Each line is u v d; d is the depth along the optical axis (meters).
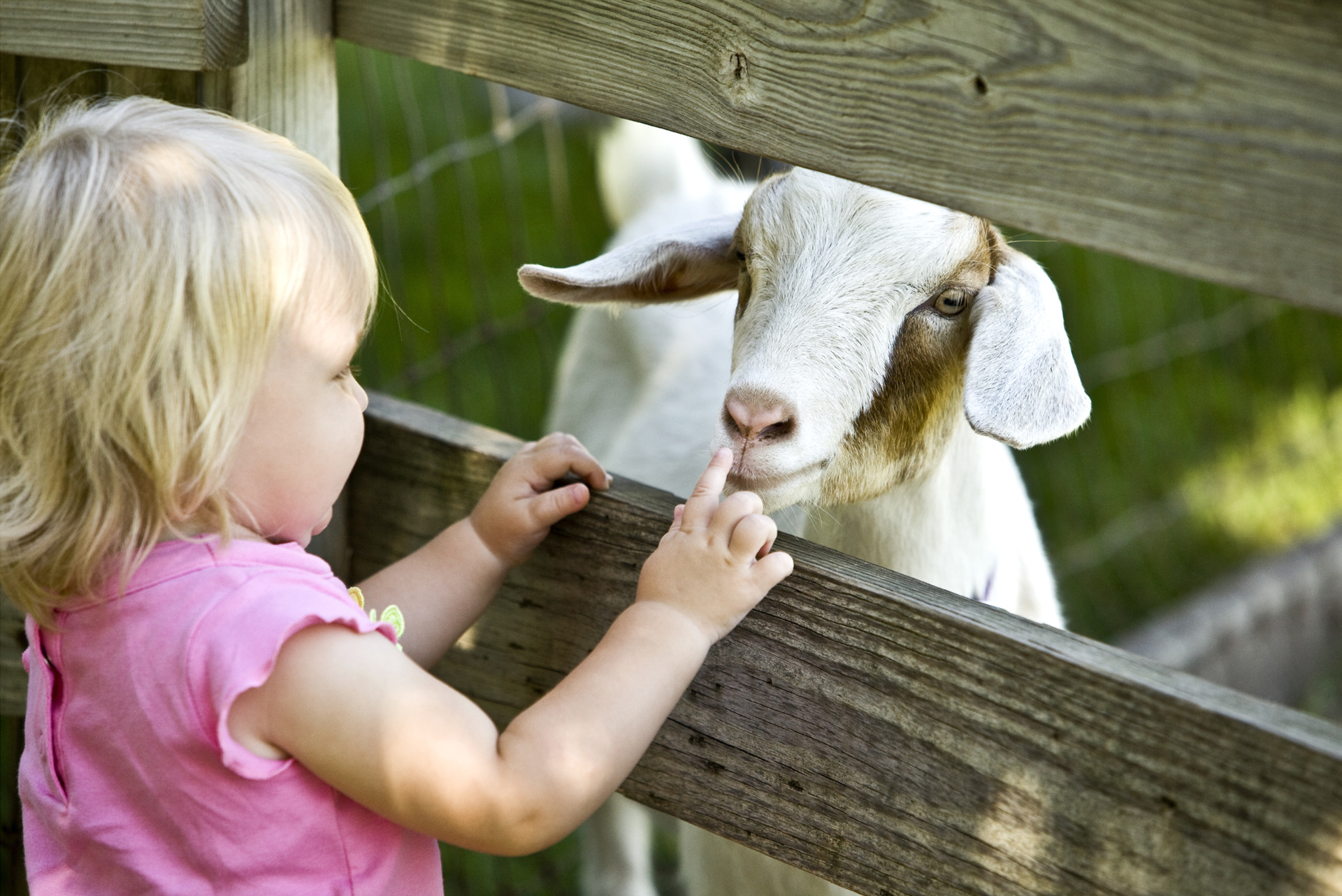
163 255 1.26
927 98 1.27
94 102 1.79
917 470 2.13
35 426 1.29
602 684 1.37
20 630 1.89
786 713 1.51
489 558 1.67
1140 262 1.17
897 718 1.42
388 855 1.43
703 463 2.93
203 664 1.27
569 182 6.25
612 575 1.65
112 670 1.32
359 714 1.27
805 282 1.99
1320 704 4.49
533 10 1.55
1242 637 4.20
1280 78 1.06
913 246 1.97
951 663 1.37
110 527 1.30
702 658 1.42
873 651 1.42
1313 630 4.49
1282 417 5.46
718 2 1.39
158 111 1.38
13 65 1.81
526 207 5.93
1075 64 1.16
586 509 1.65
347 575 1.98
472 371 4.83
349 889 1.38
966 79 1.23
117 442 1.27
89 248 1.26
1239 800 1.20
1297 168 1.06
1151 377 5.50
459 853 3.35
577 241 5.79
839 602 1.44
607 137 4.33
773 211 2.05
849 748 1.47
